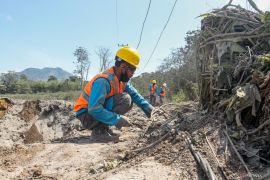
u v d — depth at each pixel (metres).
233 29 3.64
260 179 2.35
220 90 3.43
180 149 2.96
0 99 6.28
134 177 2.62
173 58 14.07
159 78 17.52
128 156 3.28
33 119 6.02
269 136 2.82
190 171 2.60
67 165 3.43
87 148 3.86
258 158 2.64
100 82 3.84
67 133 5.55
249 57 3.30
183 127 3.38
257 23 3.53
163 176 2.59
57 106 6.11
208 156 2.72
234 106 3.06
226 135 2.92
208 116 3.39
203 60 3.80
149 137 3.55
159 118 4.18
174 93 14.04
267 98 2.90
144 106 4.34
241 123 3.05
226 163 2.61
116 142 4.04
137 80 19.72
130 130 4.75
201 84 3.76
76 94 26.30
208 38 3.72
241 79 3.26
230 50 3.52
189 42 4.45
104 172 2.98
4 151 4.20
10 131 5.73
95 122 4.11
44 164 3.56
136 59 3.92
